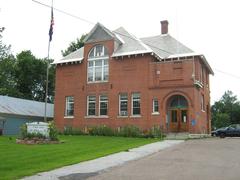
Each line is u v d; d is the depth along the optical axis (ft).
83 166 52.24
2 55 157.89
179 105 120.57
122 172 47.21
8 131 147.43
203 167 50.29
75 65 141.08
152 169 49.19
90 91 135.74
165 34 146.82
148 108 122.52
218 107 269.85
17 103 165.78
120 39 135.23
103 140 96.22
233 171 47.03
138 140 95.96
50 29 110.01
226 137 126.00
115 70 131.23
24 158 58.34
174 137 109.40
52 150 70.08
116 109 128.67
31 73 229.45
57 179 42.88
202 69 135.64
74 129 132.36
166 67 121.60
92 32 137.39
